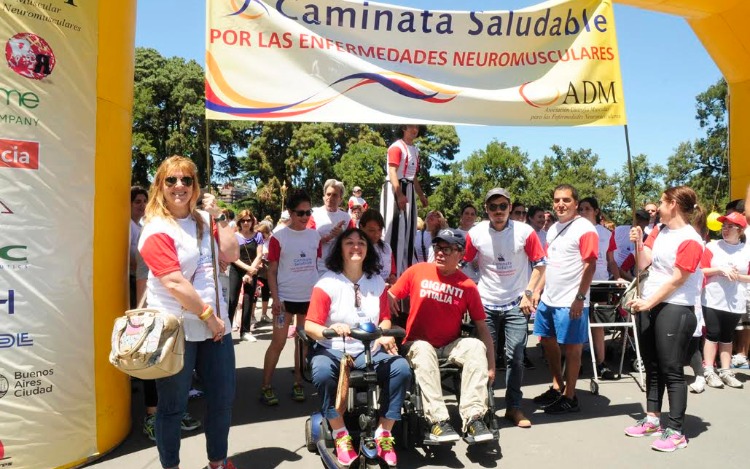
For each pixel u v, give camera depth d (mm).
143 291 4223
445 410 4008
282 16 4441
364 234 4133
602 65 5023
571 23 4961
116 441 4082
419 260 7730
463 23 4766
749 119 7652
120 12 4023
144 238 3252
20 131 3416
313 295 4078
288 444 4316
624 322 6574
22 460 3443
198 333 3342
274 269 5371
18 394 3426
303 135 40969
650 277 4484
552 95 4930
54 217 3564
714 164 46312
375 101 4641
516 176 53844
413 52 4715
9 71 3375
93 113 3785
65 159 3619
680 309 4242
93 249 3795
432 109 4746
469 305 4508
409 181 6008
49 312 3543
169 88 43312
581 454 4148
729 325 6113
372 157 38281
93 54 3777
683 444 4250
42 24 3504
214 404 3506
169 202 3369
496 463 3996
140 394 5625
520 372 4824
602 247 7199
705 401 5504
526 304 4766
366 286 4152
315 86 4512
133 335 2992
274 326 5324
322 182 40938
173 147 41625
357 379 3711
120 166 4078
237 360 7184
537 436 4516
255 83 4383
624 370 6723
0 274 3352
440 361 4367
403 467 3938
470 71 4812
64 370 3629
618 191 73500
